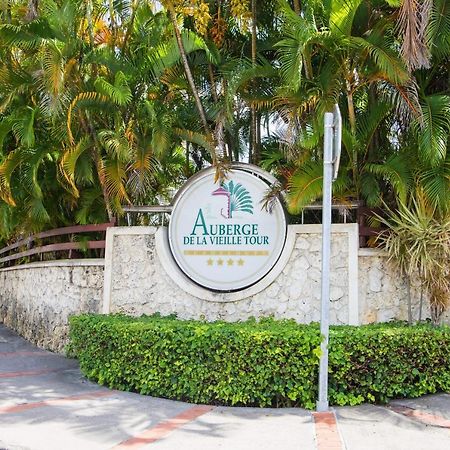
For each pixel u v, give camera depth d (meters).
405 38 7.23
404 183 8.11
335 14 7.98
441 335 7.46
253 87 9.69
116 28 10.55
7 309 16.78
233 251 9.16
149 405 7.06
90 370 8.48
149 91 10.28
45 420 6.37
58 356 11.22
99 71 10.18
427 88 9.27
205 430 6.00
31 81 10.17
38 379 8.80
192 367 7.26
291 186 8.36
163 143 9.37
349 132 8.55
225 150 10.24
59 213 12.41
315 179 8.32
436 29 7.82
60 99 9.27
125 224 10.54
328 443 5.54
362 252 8.70
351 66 8.38
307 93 8.30
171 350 7.44
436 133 7.84
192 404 7.16
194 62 10.36
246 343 7.04
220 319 9.12
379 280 8.66
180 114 10.43
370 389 7.08
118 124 9.59
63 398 7.45
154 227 9.76
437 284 7.94
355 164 8.66
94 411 6.76
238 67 9.27
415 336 7.29
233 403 7.04
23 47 9.70
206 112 10.33
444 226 7.97
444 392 7.57
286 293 8.89
